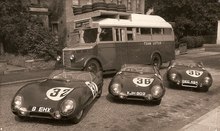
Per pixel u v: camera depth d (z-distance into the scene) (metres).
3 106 7.97
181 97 9.98
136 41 14.66
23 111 6.14
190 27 36.12
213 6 43.25
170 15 35.66
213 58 25.31
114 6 13.60
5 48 18.45
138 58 14.87
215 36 47.62
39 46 16.94
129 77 8.73
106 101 8.89
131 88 8.17
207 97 10.16
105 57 12.94
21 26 17.11
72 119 6.37
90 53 12.30
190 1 33.75
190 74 10.85
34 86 6.96
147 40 15.47
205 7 40.09
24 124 6.42
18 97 6.36
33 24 18.45
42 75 13.66
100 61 12.64
